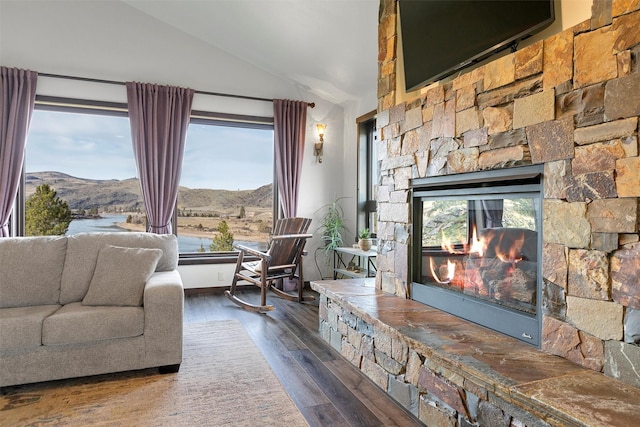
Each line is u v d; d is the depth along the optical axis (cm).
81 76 422
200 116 471
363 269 464
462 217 234
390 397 220
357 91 479
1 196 386
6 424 191
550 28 184
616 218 139
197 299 448
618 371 139
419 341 184
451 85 223
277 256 428
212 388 230
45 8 409
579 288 153
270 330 338
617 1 139
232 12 394
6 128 388
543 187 168
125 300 256
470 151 208
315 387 232
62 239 291
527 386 137
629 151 135
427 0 247
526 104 175
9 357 224
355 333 261
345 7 331
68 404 211
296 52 432
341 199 538
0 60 394
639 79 133
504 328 193
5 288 259
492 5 201
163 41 454
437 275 254
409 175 263
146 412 203
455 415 171
